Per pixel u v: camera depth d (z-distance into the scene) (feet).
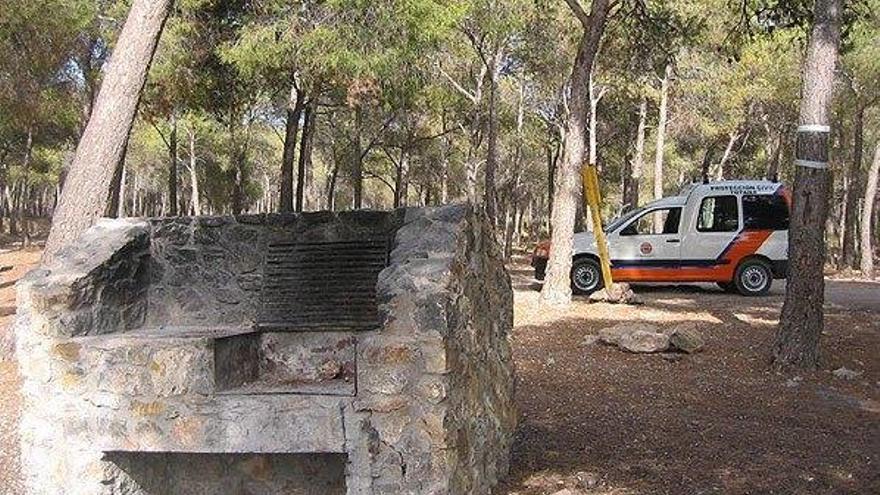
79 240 18.37
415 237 15.83
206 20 53.31
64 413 15.75
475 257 16.89
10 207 180.86
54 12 45.80
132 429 15.46
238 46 45.91
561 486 17.65
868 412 23.88
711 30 63.52
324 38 41.83
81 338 16.07
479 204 17.87
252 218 19.48
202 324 19.35
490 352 17.80
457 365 14.78
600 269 52.37
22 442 16.07
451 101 84.53
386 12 41.65
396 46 42.52
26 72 52.21
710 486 17.61
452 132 109.70
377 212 19.01
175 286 19.56
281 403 14.87
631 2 57.16
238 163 109.50
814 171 28.68
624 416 23.26
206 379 15.26
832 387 26.76
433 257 15.10
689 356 31.14
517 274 76.18
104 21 59.77
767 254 51.39
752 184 52.65
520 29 68.59
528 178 157.89
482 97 95.40
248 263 19.51
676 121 98.68
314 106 74.95
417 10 41.93
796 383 27.09
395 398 14.16
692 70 83.66
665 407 24.23
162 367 15.33
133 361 15.43
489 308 17.94
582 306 44.86
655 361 30.50
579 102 44.50
